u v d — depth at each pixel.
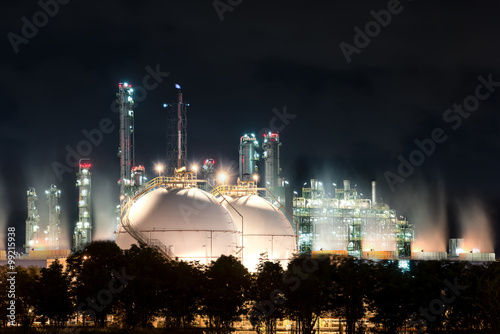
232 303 92.69
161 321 102.44
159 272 94.31
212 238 112.44
